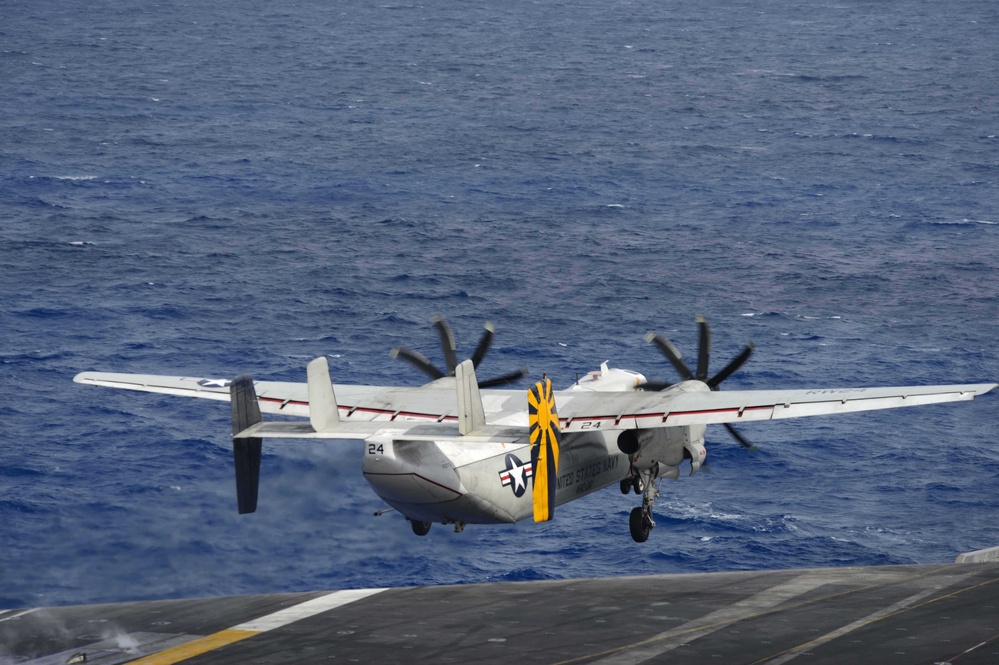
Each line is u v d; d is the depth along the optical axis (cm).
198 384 16975
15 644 13112
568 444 15662
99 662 12325
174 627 13500
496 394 16688
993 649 11675
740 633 12506
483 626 13000
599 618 13212
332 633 12925
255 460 13338
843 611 13250
